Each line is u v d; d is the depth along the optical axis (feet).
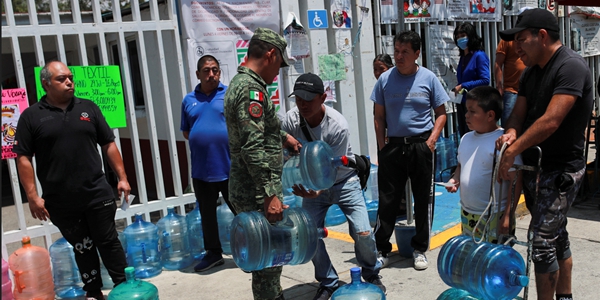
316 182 11.53
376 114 15.20
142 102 27.55
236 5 18.10
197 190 15.87
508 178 9.60
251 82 9.95
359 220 12.57
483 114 10.59
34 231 15.02
